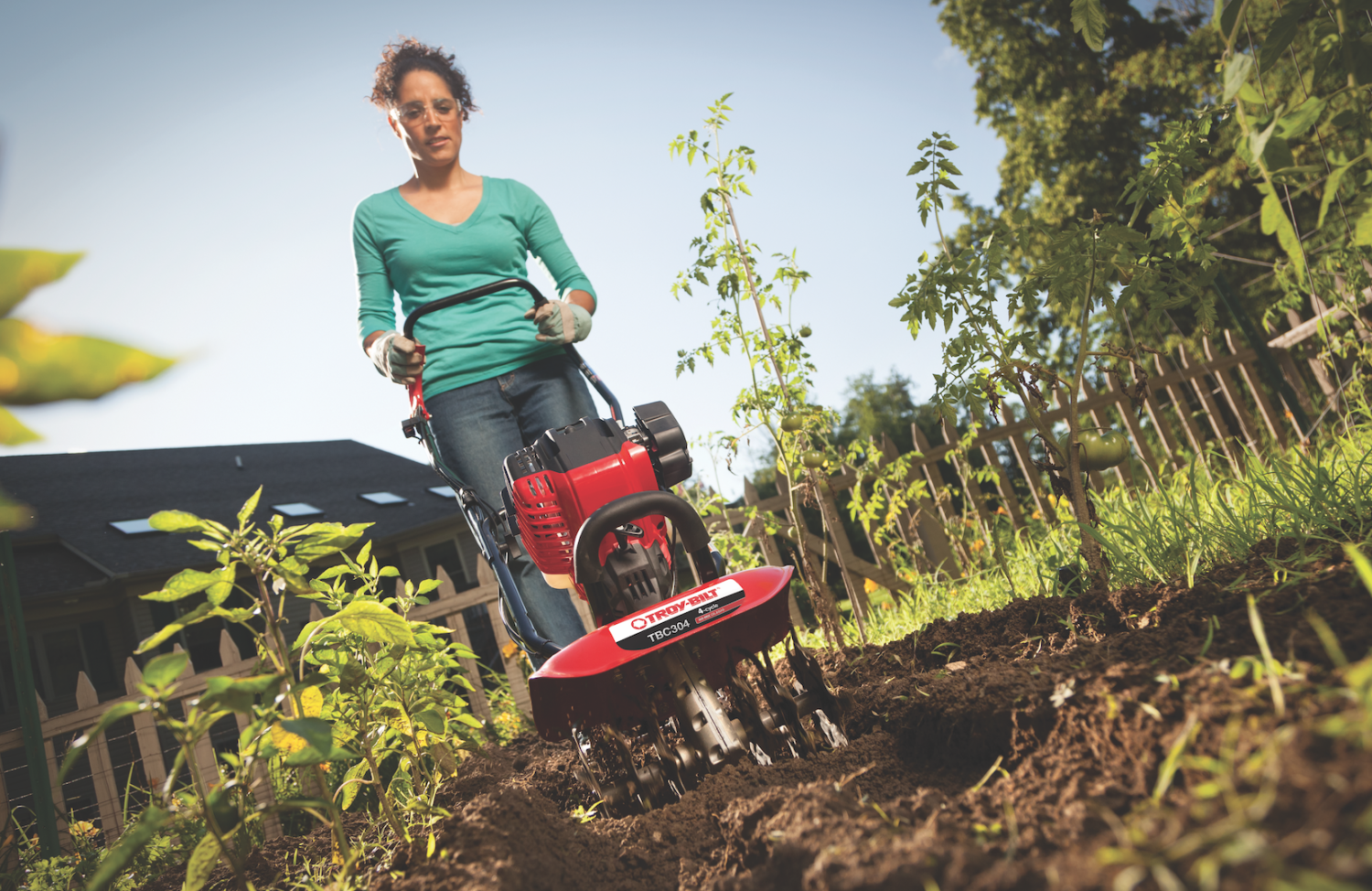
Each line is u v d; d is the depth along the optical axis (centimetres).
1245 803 97
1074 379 279
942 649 300
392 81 348
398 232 346
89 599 1714
